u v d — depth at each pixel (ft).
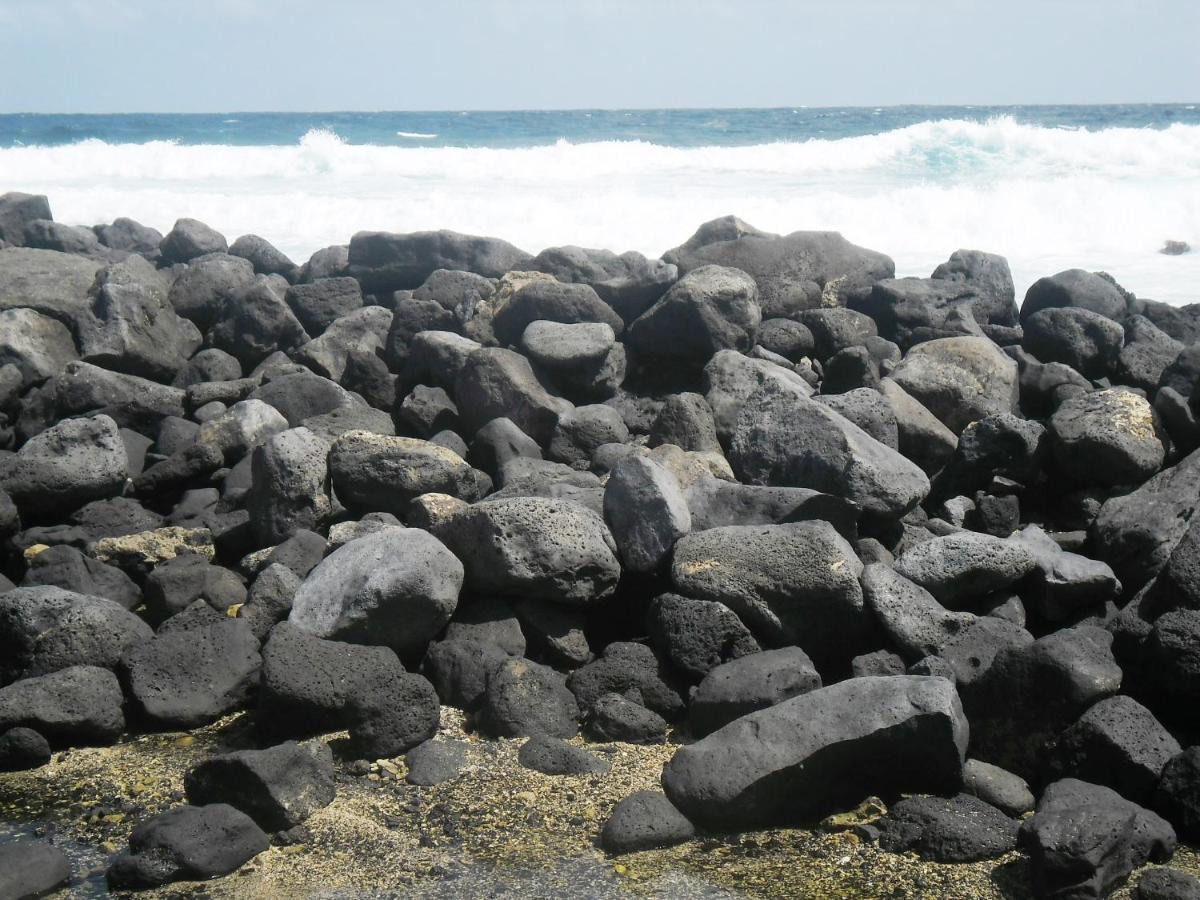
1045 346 29.35
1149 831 14.06
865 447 22.00
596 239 55.62
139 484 25.29
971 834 14.38
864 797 15.42
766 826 15.11
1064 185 62.69
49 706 17.17
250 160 80.79
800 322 30.96
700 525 20.72
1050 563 19.07
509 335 30.58
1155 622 16.72
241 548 23.06
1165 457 23.79
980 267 33.37
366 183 73.72
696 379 29.45
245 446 26.03
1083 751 15.47
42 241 41.65
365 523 21.63
